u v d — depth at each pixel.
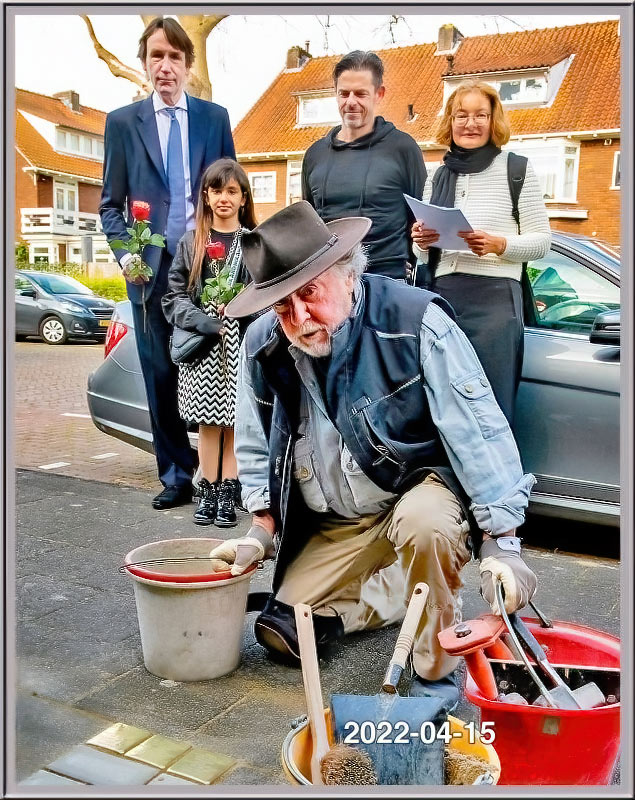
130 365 3.87
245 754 1.70
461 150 2.79
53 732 1.78
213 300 3.07
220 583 1.92
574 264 3.07
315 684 1.48
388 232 2.90
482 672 1.54
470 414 1.75
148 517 3.38
